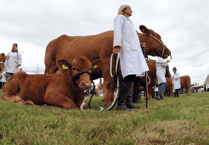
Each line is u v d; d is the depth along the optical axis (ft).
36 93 12.42
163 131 6.08
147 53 18.37
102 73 17.19
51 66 21.77
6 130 5.74
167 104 14.62
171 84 37.47
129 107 12.48
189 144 4.84
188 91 38.55
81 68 11.82
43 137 5.22
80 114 9.01
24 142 4.87
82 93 12.91
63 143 4.83
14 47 27.73
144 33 18.06
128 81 11.93
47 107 10.81
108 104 15.70
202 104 13.52
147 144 4.91
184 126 6.43
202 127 6.26
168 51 17.76
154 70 24.62
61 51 20.43
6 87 12.94
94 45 17.43
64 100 11.48
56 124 6.69
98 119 7.84
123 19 11.87
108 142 4.99
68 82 12.37
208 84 67.10
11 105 9.82
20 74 12.98
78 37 20.07
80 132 5.88
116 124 6.88
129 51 11.37
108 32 17.26
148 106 14.06
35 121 6.82
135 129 6.30
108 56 16.37
